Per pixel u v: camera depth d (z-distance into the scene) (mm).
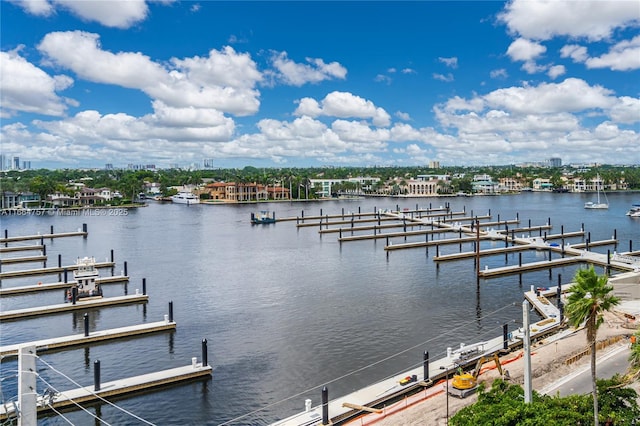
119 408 59250
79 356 75438
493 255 167625
